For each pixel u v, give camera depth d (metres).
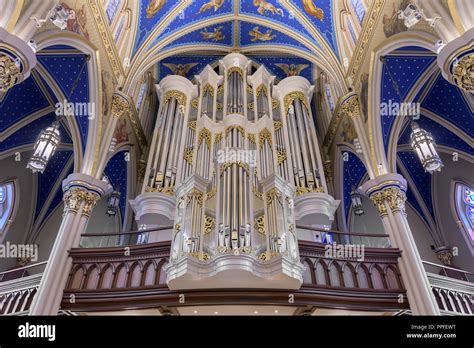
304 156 11.84
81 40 9.42
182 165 11.18
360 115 11.51
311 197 10.45
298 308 8.28
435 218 14.51
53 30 8.26
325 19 13.12
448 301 8.84
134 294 8.18
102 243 13.81
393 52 10.32
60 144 13.66
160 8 13.02
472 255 13.12
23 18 6.43
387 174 10.23
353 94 11.73
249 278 7.48
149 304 8.01
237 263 7.21
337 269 8.95
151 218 10.41
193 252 7.59
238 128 11.68
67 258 8.91
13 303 8.63
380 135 10.91
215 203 8.70
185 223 8.12
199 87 14.45
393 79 10.86
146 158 14.77
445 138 13.11
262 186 9.06
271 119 12.53
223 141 11.28
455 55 6.32
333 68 12.98
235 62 14.82
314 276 8.63
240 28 14.93
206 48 15.12
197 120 12.52
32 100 12.20
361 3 11.88
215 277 7.41
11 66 6.08
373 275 9.00
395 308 8.45
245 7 14.19
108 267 8.95
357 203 13.31
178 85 14.27
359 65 11.69
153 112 16.17
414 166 14.72
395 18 9.61
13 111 12.03
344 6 12.65
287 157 11.47
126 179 13.88
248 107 13.25
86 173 10.17
